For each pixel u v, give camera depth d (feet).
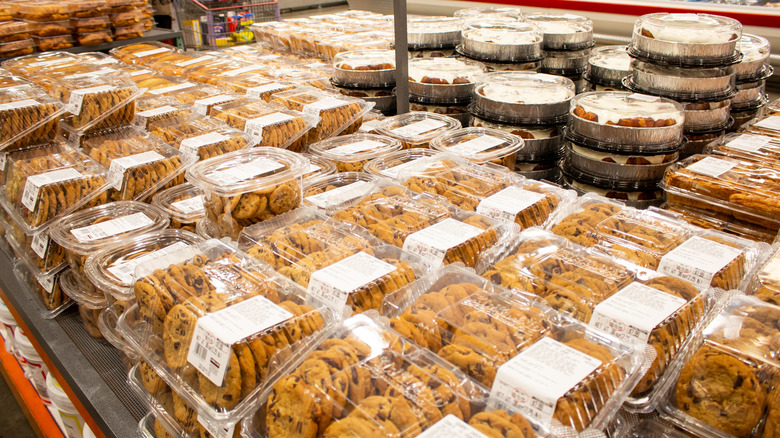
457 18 9.30
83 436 5.56
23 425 8.53
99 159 5.41
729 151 5.06
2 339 8.20
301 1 20.25
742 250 3.60
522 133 5.78
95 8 11.32
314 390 2.60
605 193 5.16
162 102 6.71
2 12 10.37
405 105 6.91
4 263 5.77
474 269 3.71
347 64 7.22
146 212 4.87
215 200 4.41
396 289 3.43
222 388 2.93
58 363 4.33
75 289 4.55
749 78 6.57
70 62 8.02
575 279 3.38
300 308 3.21
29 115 5.58
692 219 4.60
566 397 2.46
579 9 12.25
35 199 4.77
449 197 4.60
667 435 2.77
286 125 5.89
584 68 8.24
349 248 3.79
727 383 2.67
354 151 5.69
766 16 9.62
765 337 2.78
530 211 4.26
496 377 2.62
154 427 3.63
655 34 5.70
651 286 3.24
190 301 3.33
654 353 2.79
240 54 9.94
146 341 3.53
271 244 3.90
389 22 11.45
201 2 14.55
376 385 2.69
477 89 6.27
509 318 3.01
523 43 7.05
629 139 4.89
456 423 2.40
